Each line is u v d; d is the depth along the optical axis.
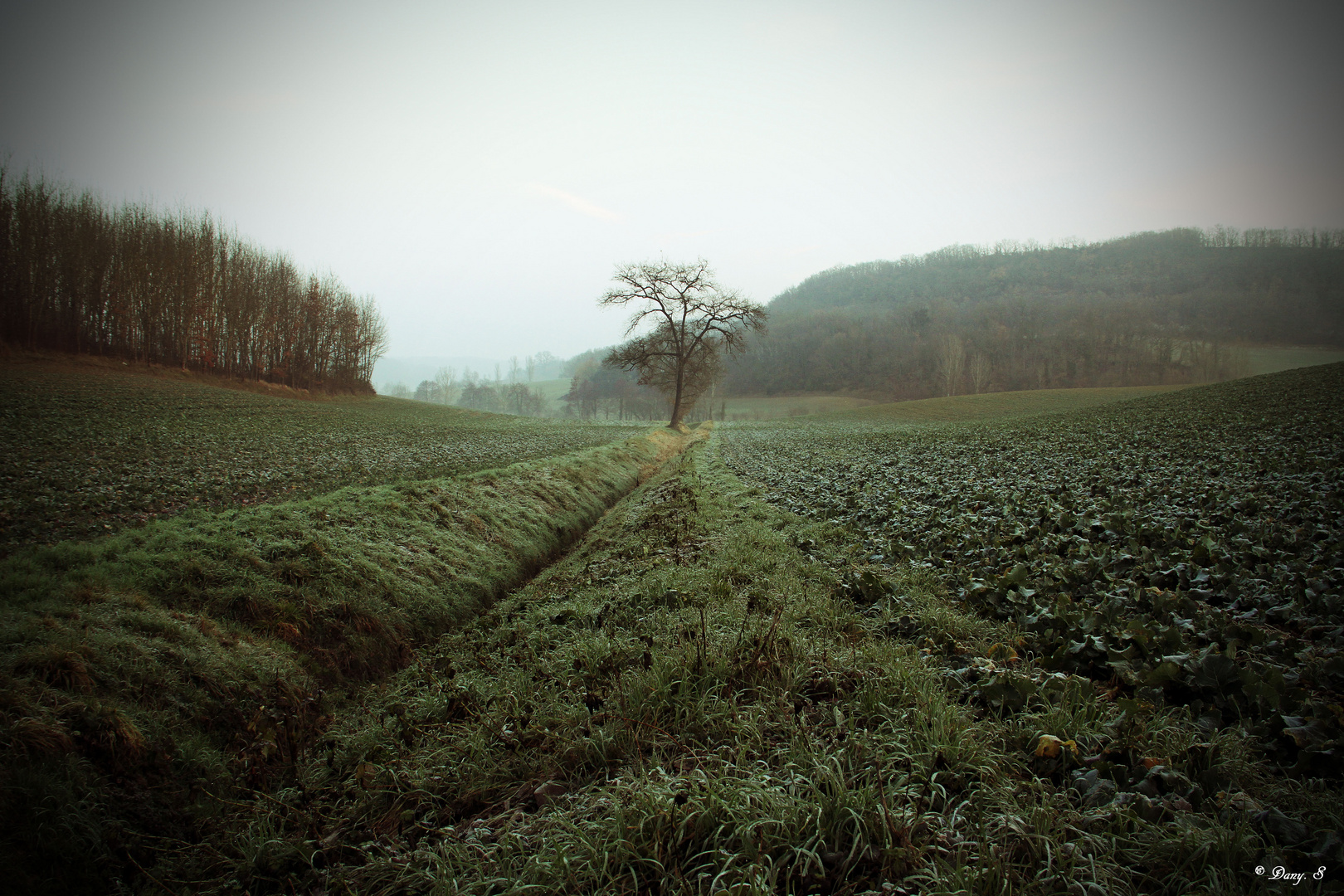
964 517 9.02
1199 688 3.59
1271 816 2.52
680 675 4.50
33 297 47.81
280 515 9.32
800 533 9.43
